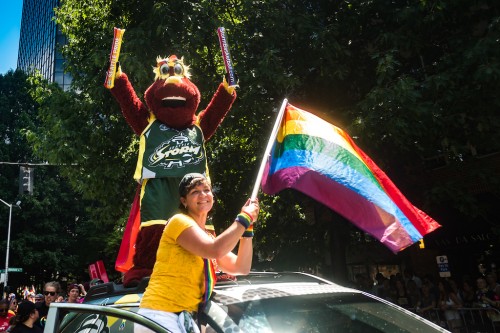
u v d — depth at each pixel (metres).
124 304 3.12
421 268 14.69
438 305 10.45
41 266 31.83
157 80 4.56
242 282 3.46
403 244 3.88
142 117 4.60
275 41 10.00
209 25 9.80
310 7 11.18
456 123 9.05
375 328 2.97
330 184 4.09
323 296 3.19
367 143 9.20
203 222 2.88
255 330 2.62
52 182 31.80
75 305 2.86
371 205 4.01
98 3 11.42
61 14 12.02
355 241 13.05
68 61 11.55
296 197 10.86
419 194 11.48
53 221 31.83
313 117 4.47
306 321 2.82
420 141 9.80
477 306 9.54
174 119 4.39
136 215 4.49
